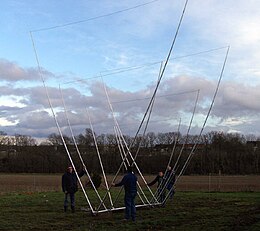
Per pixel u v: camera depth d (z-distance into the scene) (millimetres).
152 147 54031
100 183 30031
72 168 16656
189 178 49438
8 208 17812
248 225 12625
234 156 59562
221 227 12297
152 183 18812
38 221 13922
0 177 57875
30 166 67625
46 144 69250
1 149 70312
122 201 21047
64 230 12125
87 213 15938
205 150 60125
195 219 14047
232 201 20391
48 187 35469
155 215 15164
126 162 20688
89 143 48531
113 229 12172
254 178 49969
